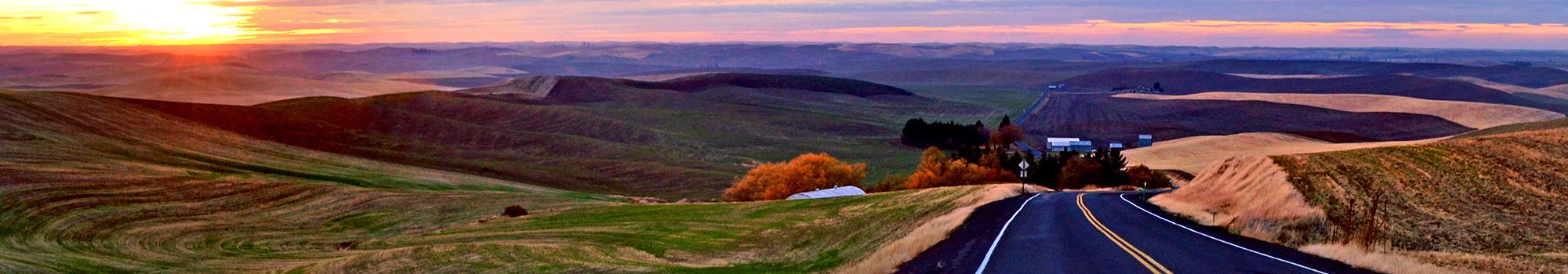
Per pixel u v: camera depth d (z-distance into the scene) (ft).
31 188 216.54
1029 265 75.51
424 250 121.39
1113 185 315.37
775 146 636.89
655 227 172.45
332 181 300.40
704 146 622.54
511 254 114.11
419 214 233.35
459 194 260.83
